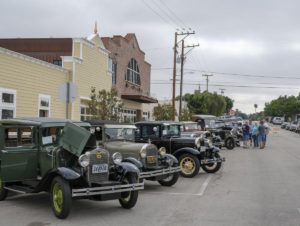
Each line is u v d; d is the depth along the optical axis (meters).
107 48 34.34
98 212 10.37
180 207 10.99
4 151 11.31
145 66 47.19
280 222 9.43
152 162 13.67
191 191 13.51
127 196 10.74
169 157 14.24
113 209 10.74
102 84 30.34
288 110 140.12
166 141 17.22
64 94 15.84
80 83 26.14
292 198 12.27
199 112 77.12
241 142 41.62
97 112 22.89
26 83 20.67
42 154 10.68
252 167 20.34
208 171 18.23
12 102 19.61
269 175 17.38
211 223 9.30
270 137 55.69
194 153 16.56
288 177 16.73
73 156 10.41
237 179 16.23
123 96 38.47
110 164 11.00
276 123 123.94
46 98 22.58
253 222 9.41
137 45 43.44
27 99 20.78
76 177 9.55
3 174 11.38
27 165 10.94
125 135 14.31
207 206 11.11
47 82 22.66
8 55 19.17
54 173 9.77
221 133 33.56
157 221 9.46
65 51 33.62
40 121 10.92
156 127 17.36
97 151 10.15
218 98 80.56
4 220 9.48
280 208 10.89
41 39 33.94
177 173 14.41
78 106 25.92
